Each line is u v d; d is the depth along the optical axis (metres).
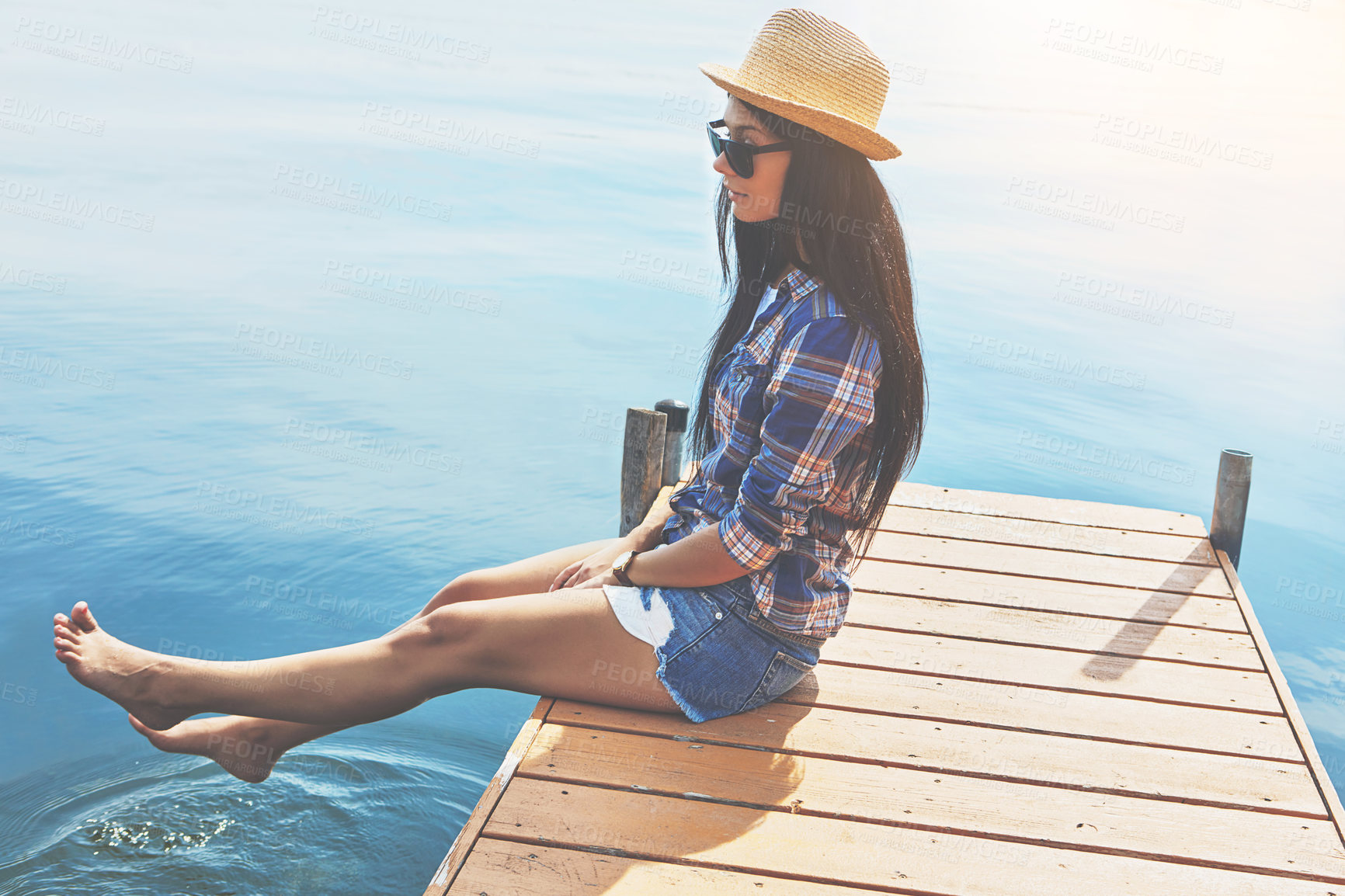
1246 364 9.02
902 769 2.46
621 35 24.23
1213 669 3.04
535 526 5.77
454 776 3.63
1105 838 2.26
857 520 2.44
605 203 12.88
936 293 10.38
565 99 18.50
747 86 2.23
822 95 2.20
